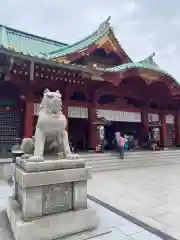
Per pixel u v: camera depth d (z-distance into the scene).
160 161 16.69
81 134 22.20
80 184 4.75
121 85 18.59
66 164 4.60
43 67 12.36
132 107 20.23
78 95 19.33
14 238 4.17
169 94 20.50
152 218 5.55
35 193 4.18
